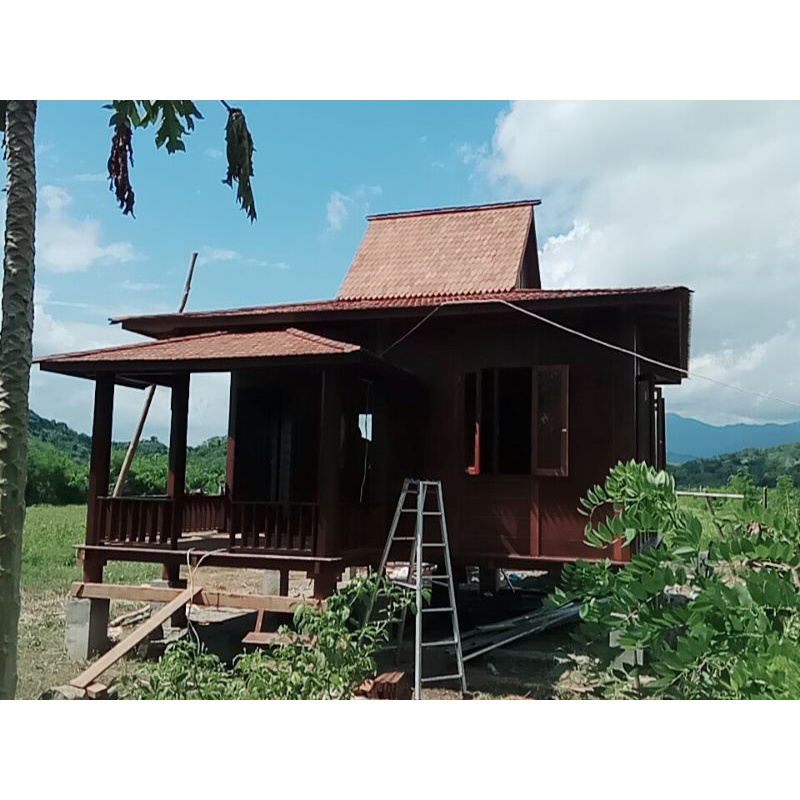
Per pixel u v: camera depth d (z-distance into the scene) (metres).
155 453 37.94
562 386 9.91
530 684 8.67
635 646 5.43
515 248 13.99
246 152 6.62
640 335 11.04
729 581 5.68
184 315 11.80
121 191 6.30
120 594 9.66
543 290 10.74
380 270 14.41
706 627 4.73
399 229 15.23
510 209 14.88
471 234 14.62
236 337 10.23
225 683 6.59
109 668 8.77
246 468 11.62
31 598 13.34
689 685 5.17
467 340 10.58
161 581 11.47
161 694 6.44
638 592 5.46
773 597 4.49
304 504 9.05
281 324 11.47
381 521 10.48
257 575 17.16
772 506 6.00
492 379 10.37
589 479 9.77
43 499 31.98
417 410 10.69
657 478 5.93
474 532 10.18
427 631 11.05
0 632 5.23
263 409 11.64
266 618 11.98
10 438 5.38
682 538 5.52
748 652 4.47
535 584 14.18
